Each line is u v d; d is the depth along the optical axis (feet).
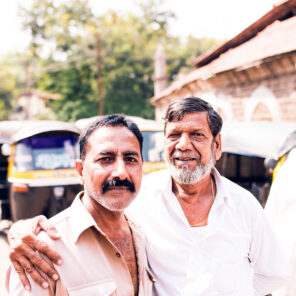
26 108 131.23
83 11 115.55
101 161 5.01
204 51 120.57
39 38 124.16
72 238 4.90
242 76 28.86
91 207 5.29
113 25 109.91
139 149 5.31
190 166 6.51
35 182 16.81
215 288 6.27
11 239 4.77
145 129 18.56
